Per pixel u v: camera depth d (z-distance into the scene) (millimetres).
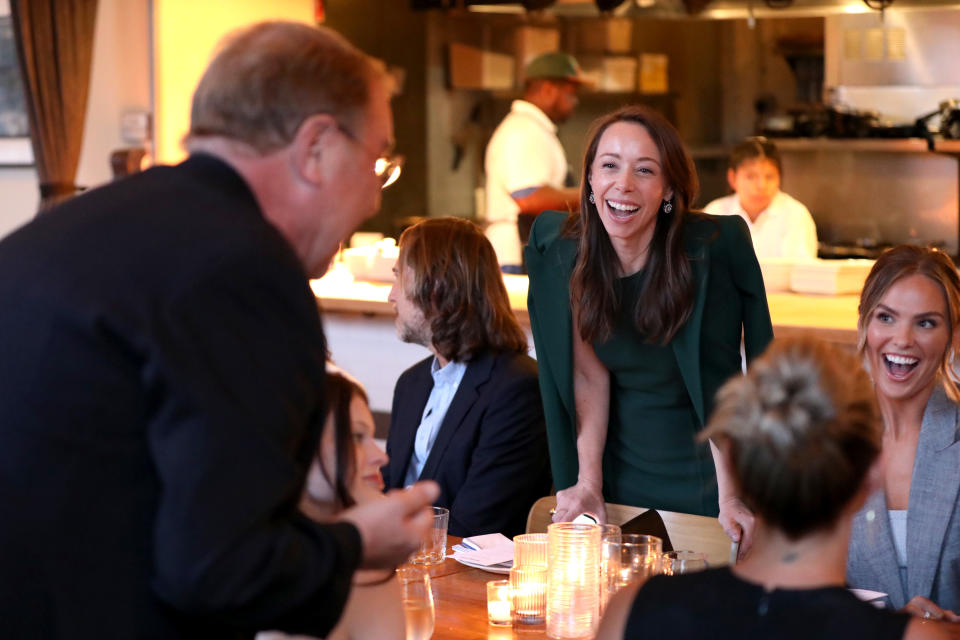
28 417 1048
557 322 2502
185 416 1034
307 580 1084
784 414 1085
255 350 1074
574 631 1777
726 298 2428
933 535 2029
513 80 7172
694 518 2303
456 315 2719
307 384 1128
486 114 7348
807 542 1106
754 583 1116
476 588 2033
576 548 1782
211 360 1049
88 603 1058
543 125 5395
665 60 7262
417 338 2793
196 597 1017
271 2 6293
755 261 2445
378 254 4453
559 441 2561
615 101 7266
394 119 7129
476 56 7172
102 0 5789
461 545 2297
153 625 1081
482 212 7445
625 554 1825
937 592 2037
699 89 7254
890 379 2113
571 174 6691
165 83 5793
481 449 2732
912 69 6258
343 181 1218
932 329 2074
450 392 2828
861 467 1086
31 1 5395
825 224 6828
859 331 2172
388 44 7109
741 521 2252
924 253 2123
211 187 1150
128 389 1049
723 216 2447
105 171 5863
